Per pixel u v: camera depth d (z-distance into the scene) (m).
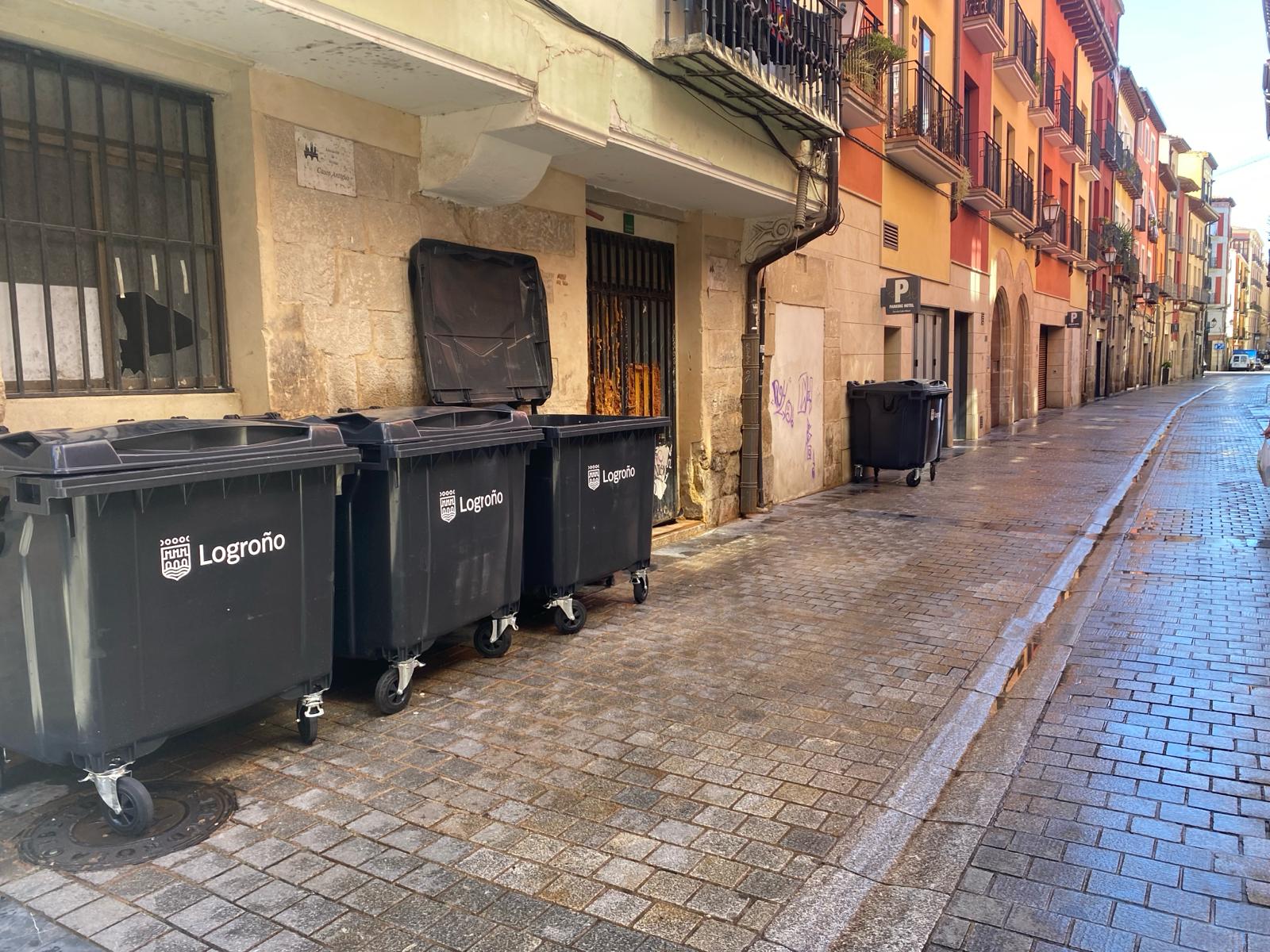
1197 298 68.88
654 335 8.87
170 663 3.30
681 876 3.06
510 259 6.52
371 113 5.41
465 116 5.56
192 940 2.69
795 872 3.09
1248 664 5.27
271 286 4.88
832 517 10.08
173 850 3.17
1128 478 13.17
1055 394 30.77
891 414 12.38
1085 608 6.54
